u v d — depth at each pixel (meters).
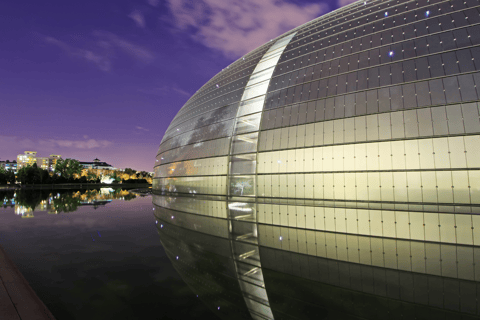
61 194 60.81
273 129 22.91
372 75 18.91
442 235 14.66
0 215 26.11
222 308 7.86
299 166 20.38
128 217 25.20
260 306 7.98
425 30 18.47
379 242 15.09
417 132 15.98
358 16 24.14
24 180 117.31
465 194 14.32
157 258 12.67
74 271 10.84
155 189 43.78
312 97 21.36
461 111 15.02
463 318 7.09
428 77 16.58
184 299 8.45
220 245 15.04
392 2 22.73
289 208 20.34
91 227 20.20
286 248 14.28
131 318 7.21
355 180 17.62
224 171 25.92
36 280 9.82
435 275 10.14
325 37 24.61
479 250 13.14
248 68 30.30
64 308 7.68
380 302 8.12
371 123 17.69
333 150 18.84
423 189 15.38
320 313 7.52
